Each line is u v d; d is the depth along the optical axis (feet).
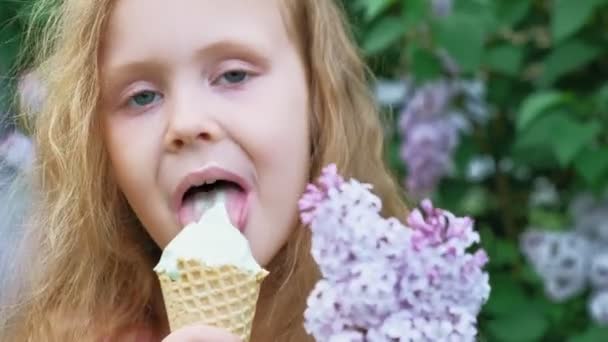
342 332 3.20
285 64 3.60
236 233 3.31
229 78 3.53
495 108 5.47
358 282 3.19
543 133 4.96
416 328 3.21
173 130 3.47
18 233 4.05
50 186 3.92
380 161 4.09
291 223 3.57
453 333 3.22
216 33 3.51
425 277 3.22
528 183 5.64
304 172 3.60
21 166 4.27
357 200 3.26
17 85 4.33
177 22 3.51
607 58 5.19
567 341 5.12
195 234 3.29
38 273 3.97
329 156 3.84
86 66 3.66
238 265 3.26
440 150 5.33
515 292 5.17
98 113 3.66
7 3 4.84
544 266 5.19
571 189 5.52
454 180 5.45
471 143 5.46
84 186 3.79
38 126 3.96
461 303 3.25
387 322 3.20
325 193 3.26
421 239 3.23
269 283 3.77
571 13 4.87
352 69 4.02
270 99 3.54
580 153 4.96
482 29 4.97
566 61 5.05
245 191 3.51
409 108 5.35
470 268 3.26
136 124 3.56
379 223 3.24
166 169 3.51
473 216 5.59
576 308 5.21
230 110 3.49
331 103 3.84
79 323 3.92
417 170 5.33
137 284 3.92
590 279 5.21
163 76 3.52
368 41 5.04
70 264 3.92
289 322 3.77
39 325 3.94
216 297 3.27
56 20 3.92
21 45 4.60
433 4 5.00
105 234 3.86
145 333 3.91
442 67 5.15
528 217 5.65
